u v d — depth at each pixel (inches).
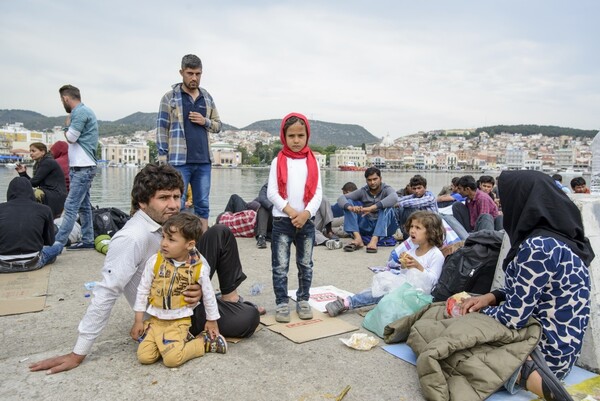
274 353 113.1
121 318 138.1
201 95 209.2
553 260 92.4
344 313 149.2
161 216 107.4
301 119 137.3
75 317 139.8
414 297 130.1
